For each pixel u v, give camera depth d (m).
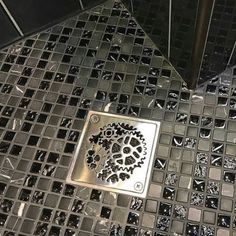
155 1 0.81
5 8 0.88
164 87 0.91
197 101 0.89
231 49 0.83
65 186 0.83
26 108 0.92
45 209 0.80
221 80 0.91
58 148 0.87
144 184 0.81
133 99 0.91
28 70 0.97
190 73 0.85
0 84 0.95
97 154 0.85
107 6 1.04
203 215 0.77
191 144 0.84
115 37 0.99
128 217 0.79
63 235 0.78
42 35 1.01
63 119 0.90
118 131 0.88
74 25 1.02
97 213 0.79
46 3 0.94
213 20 0.67
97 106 0.91
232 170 0.81
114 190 0.81
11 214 0.80
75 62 0.97
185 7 0.68
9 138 0.88
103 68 0.95
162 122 0.87
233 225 0.76
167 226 0.77
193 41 0.73
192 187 0.80
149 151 0.85
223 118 0.87
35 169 0.84
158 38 0.92
